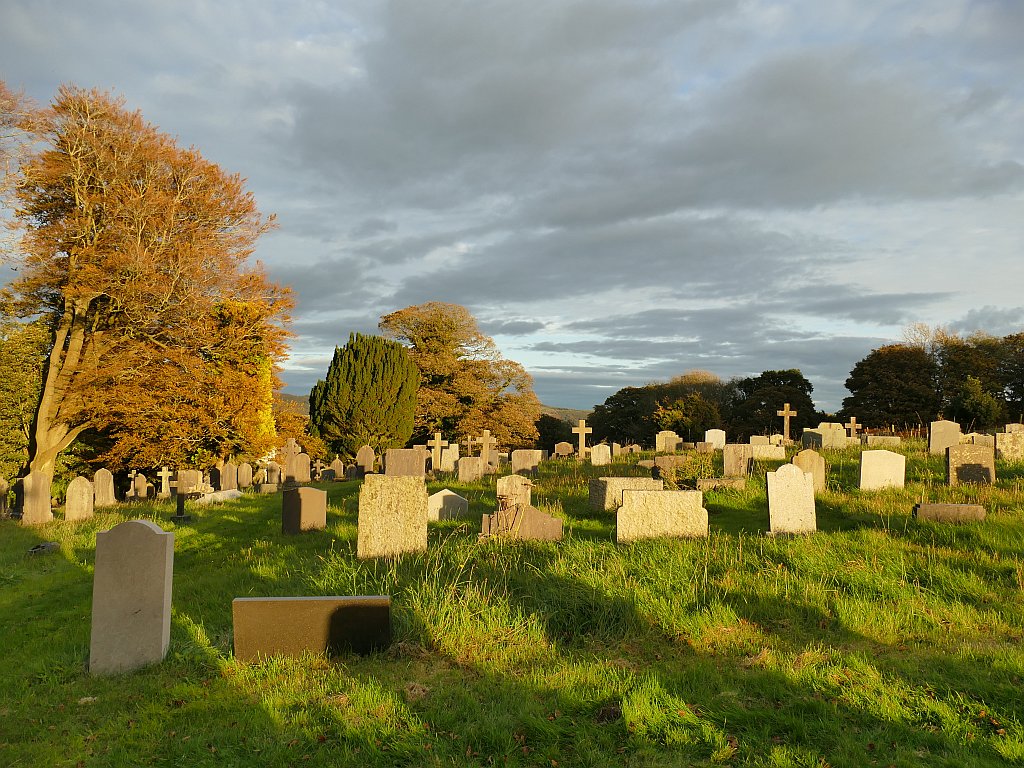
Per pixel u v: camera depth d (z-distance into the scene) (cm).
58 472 3588
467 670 746
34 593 1218
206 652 802
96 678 766
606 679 701
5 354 3628
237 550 1451
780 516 1295
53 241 2695
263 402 3581
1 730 636
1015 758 543
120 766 555
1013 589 942
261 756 561
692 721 609
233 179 3061
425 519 1245
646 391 7988
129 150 2823
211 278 3023
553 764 550
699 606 901
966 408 4803
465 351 5900
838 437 2736
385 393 4447
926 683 688
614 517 1577
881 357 6228
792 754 553
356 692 670
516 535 1287
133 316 2903
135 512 2170
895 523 1291
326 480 3409
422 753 560
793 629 852
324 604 791
